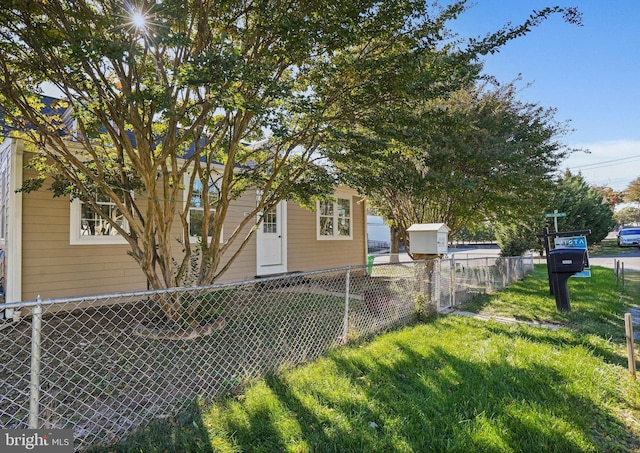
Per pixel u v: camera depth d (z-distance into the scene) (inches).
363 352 140.2
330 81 157.6
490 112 269.7
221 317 179.6
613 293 286.4
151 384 115.1
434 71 154.3
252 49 154.5
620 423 93.0
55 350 148.0
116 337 158.4
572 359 133.5
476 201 269.4
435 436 84.9
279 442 82.3
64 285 224.5
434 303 217.3
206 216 178.5
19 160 205.2
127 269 251.6
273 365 126.6
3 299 212.4
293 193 198.8
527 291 302.7
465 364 128.3
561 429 87.0
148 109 144.0
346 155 185.6
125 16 109.7
